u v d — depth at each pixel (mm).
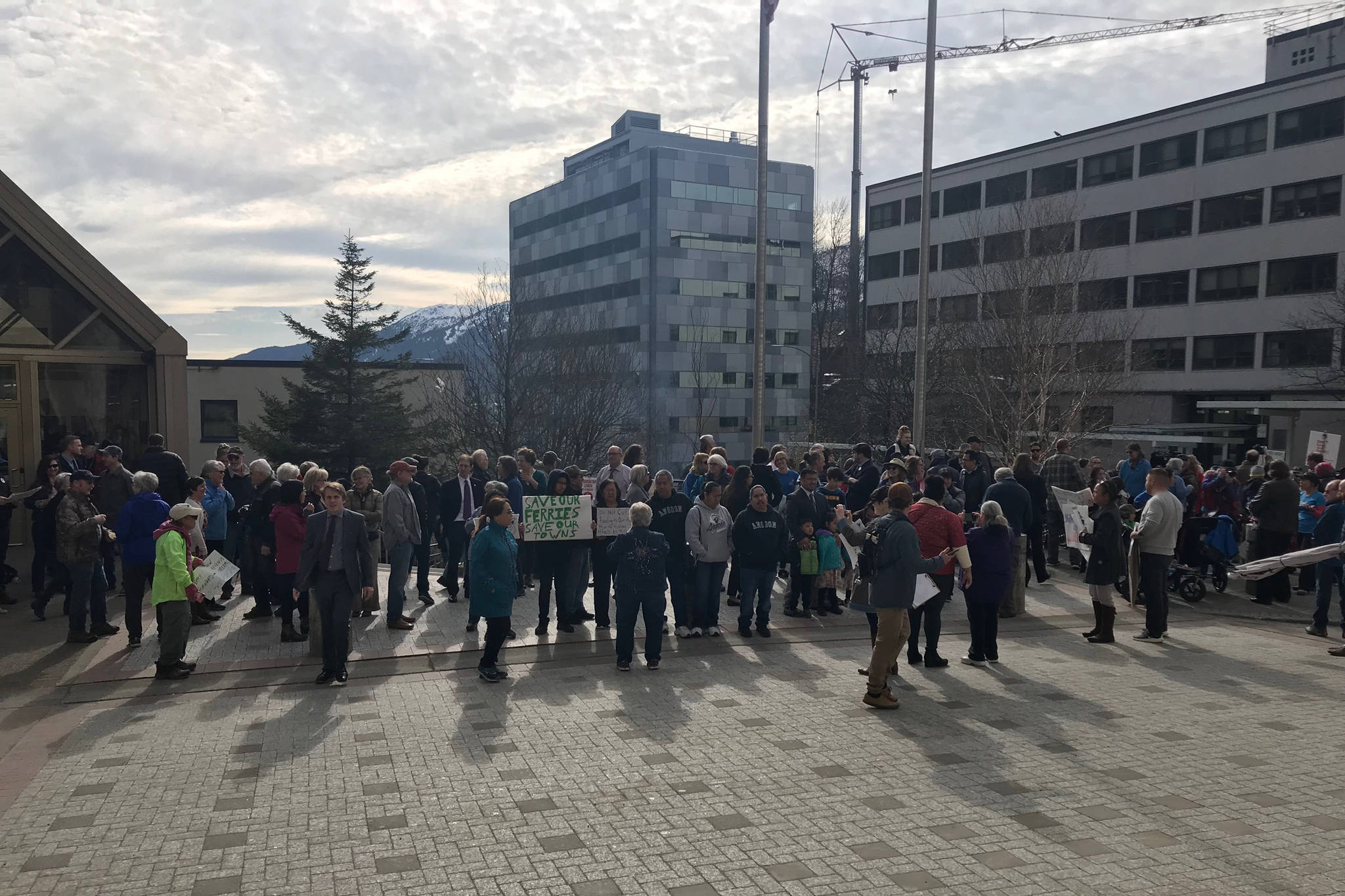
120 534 10039
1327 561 11406
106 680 8938
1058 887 4883
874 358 42750
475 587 9016
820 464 12406
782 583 14641
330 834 5535
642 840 5457
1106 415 37344
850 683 9109
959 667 9875
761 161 19000
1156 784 6402
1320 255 42938
